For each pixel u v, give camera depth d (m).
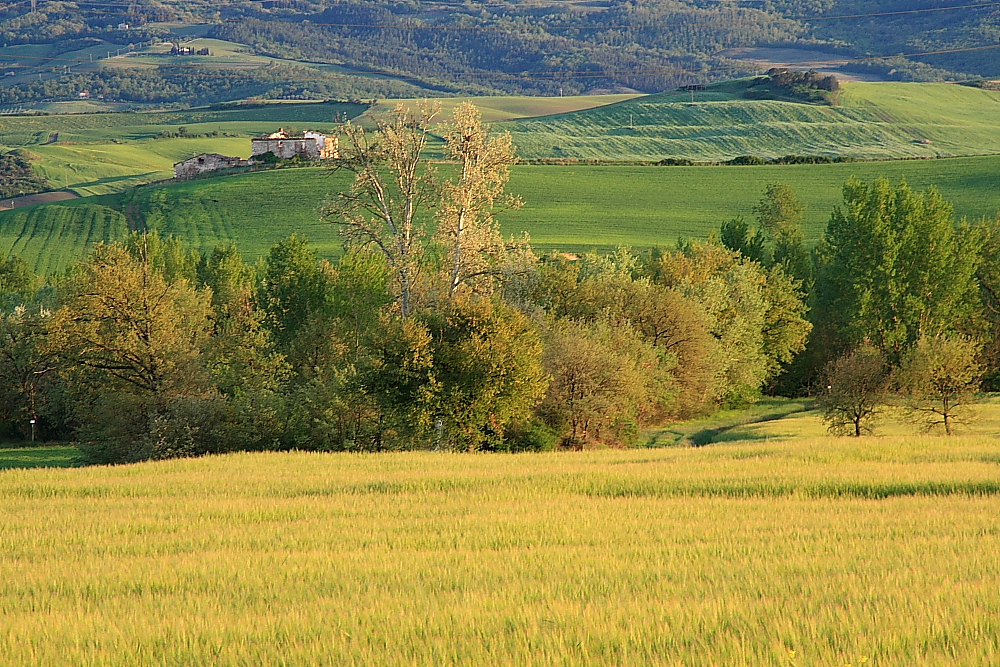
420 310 70.00
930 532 27.92
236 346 83.75
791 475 40.00
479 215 75.19
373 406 68.56
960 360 71.81
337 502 37.12
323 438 68.19
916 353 73.88
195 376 74.31
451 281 74.75
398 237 74.88
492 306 67.75
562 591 21.45
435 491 39.84
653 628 17.94
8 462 78.38
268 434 68.56
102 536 31.12
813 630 17.17
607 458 51.22
